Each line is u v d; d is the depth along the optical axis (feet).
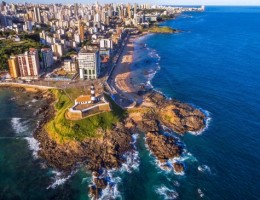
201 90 617.21
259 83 653.71
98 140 424.46
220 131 446.19
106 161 380.78
